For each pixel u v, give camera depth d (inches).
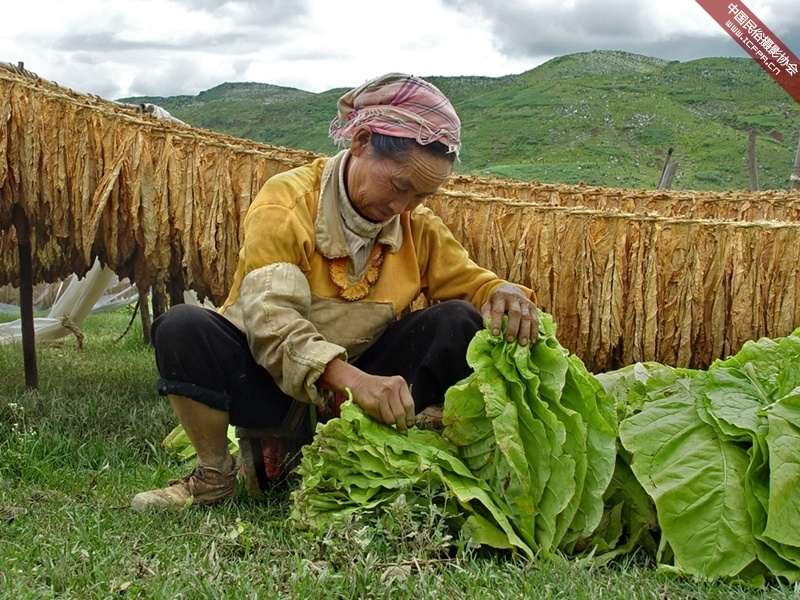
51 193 163.5
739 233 150.9
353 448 92.8
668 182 342.0
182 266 166.2
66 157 162.4
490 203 158.9
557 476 92.1
